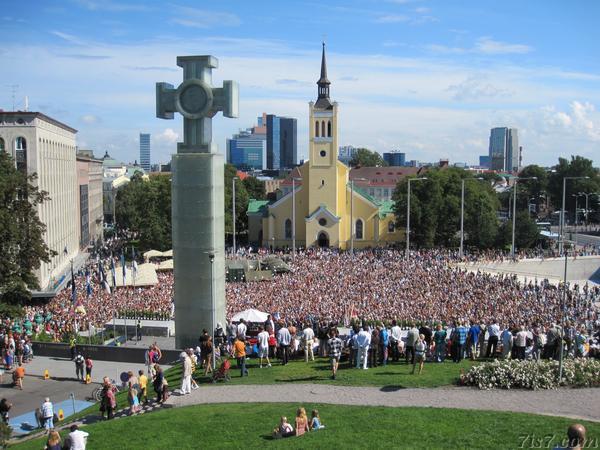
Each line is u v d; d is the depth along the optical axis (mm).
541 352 35000
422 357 31031
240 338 34250
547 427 22844
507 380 28484
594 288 90250
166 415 26594
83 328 56500
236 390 29656
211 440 23328
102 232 180500
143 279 73750
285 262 91125
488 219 118500
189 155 40031
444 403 26469
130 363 47344
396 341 34375
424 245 114812
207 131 40594
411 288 69375
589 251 115000
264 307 58781
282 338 33938
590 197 175500
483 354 35844
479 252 111250
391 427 23297
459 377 29859
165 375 35812
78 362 43375
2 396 40156
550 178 185500
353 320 44031
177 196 40438
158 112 40625
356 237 124250
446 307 58719
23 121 83375
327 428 23500
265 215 127250
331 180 121000
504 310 57094
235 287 69812
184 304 40969
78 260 117312
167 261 88812
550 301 65375
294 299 62562
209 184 40031
